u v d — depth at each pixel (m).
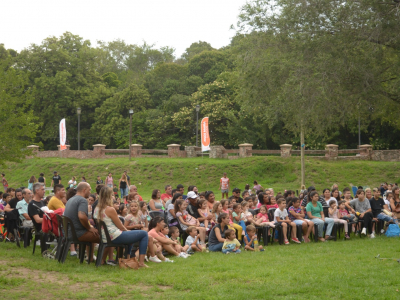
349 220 13.19
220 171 31.72
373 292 6.41
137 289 6.57
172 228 10.59
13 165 37.91
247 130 47.19
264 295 6.20
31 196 11.87
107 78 72.88
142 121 54.97
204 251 10.92
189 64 64.56
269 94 19.55
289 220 12.34
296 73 16.70
